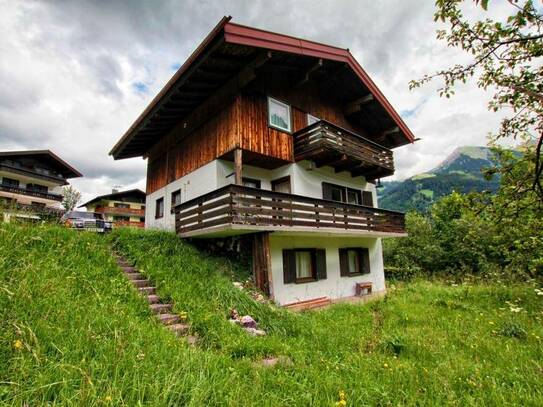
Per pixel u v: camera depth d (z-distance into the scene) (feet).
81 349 9.05
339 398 9.63
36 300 11.44
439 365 12.95
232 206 23.39
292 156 33.68
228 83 30.58
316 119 38.27
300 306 29.91
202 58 26.04
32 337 8.77
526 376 11.77
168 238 27.30
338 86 40.55
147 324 13.55
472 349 15.19
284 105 34.24
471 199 19.29
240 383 9.58
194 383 8.43
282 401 8.89
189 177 35.37
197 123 34.99
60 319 10.58
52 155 90.74
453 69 13.34
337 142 33.30
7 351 8.36
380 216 38.99
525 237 25.09
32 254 15.84
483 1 9.52
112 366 8.55
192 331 15.51
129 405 7.11
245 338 15.07
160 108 32.91
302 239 33.96
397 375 11.87
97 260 19.40
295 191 33.09
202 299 19.31
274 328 18.25
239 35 24.44
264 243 26.14
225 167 31.58
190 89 31.45
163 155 42.80
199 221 26.76
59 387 7.39
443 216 58.75
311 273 35.04
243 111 29.48
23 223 19.70
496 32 11.89
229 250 29.66
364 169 40.91
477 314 22.20
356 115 45.24
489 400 10.07
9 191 80.59
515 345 15.64
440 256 57.52
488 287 32.78
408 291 36.01
